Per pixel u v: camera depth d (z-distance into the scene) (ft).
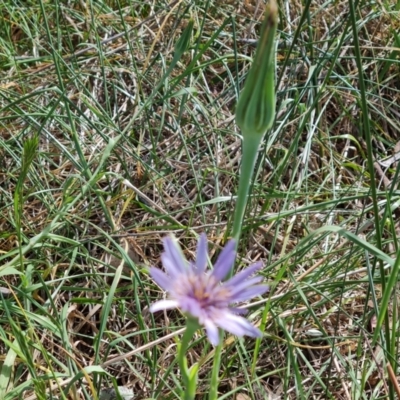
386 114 1.79
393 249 1.41
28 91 1.68
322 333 1.13
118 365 1.20
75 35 1.92
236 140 1.65
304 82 1.77
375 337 0.89
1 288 1.19
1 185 1.51
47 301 1.21
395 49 1.69
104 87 1.64
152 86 1.68
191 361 1.19
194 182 1.57
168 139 1.60
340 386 1.19
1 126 1.46
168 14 1.58
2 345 1.19
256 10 1.89
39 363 1.15
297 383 1.10
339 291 1.23
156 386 1.15
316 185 1.55
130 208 1.50
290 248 1.43
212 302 0.65
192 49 1.77
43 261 1.24
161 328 1.11
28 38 1.85
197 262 0.68
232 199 1.35
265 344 1.22
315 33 1.86
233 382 1.14
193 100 1.61
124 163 1.46
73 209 1.40
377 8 1.91
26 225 1.37
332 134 1.78
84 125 1.60
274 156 1.64
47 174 1.53
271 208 1.53
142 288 1.14
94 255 1.38
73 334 1.23
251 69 0.65
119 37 1.82
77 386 1.12
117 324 1.28
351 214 1.51
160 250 1.43
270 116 0.67
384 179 1.55
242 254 1.33
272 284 0.98
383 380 1.07
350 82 1.82
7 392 1.01
